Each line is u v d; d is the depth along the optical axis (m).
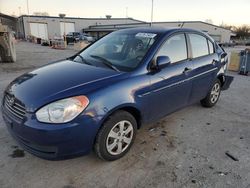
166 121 4.21
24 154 3.02
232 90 6.61
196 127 4.01
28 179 2.59
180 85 3.63
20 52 17.11
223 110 4.88
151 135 3.66
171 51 3.54
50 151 2.42
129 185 2.55
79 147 2.52
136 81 2.95
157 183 2.59
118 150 2.94
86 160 2.95
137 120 3.18
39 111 2.39
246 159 3.10
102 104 2.58
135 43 3.51
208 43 4.51
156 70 3.21
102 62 3.33
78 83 2.67
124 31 4.01
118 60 3.31
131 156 3.07
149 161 2.98
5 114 2.73
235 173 2.80
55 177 2.63
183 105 3.96
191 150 3.27
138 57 3.22
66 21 53.47
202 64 4.14
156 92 3.21
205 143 3.49
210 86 4.63
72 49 22.44
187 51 3.86
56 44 26.30
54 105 2.39
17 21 55.69
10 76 7.87
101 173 2.72
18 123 2.48
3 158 2.93
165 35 3.50
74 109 2.42
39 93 2.54
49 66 3.45
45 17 50.75
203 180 2.66
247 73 9.34
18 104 2.56
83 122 2.45
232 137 3.71
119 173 2.74
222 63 4.83
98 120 2.56
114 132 2.84
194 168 2.87
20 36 48.69
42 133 2.34
